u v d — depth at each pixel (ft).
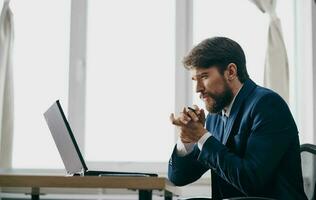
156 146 12.00
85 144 11.96
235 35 12.14
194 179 6.31
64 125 5.71
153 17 12.28
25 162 11.98
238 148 5.31
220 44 5.50
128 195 11.05
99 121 12.09
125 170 11.69
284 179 5.09
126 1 12.34
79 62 12.07
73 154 5.69
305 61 11.75
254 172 4.85
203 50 5.48
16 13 12.27
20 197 11.22
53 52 12.25
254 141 5.02
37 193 7.06
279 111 5.16
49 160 11.98
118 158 11.99
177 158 6.17
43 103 12.12
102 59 12.22
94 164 11.71
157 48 12.19
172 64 12.12
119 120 12.07
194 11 12.27
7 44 11.56
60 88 12.19
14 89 11.87
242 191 5.12
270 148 4.94
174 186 6.19
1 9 12.00
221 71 5.47
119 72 12.17
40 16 12.33
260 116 5.14
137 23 12.27
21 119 12.03
